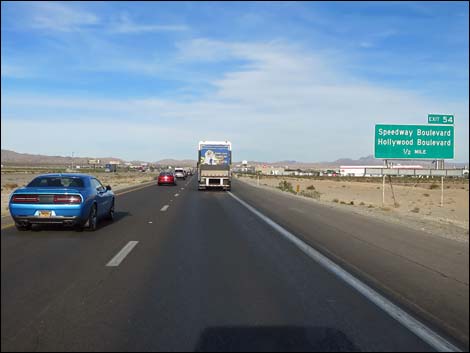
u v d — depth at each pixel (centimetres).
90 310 706
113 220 1888
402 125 3366
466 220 2533
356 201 3991
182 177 8600
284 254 1183
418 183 9812
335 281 908
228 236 1478
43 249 1187
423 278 934
